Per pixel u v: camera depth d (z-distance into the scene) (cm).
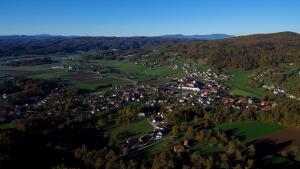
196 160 16062
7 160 15838
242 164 15862
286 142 18988
